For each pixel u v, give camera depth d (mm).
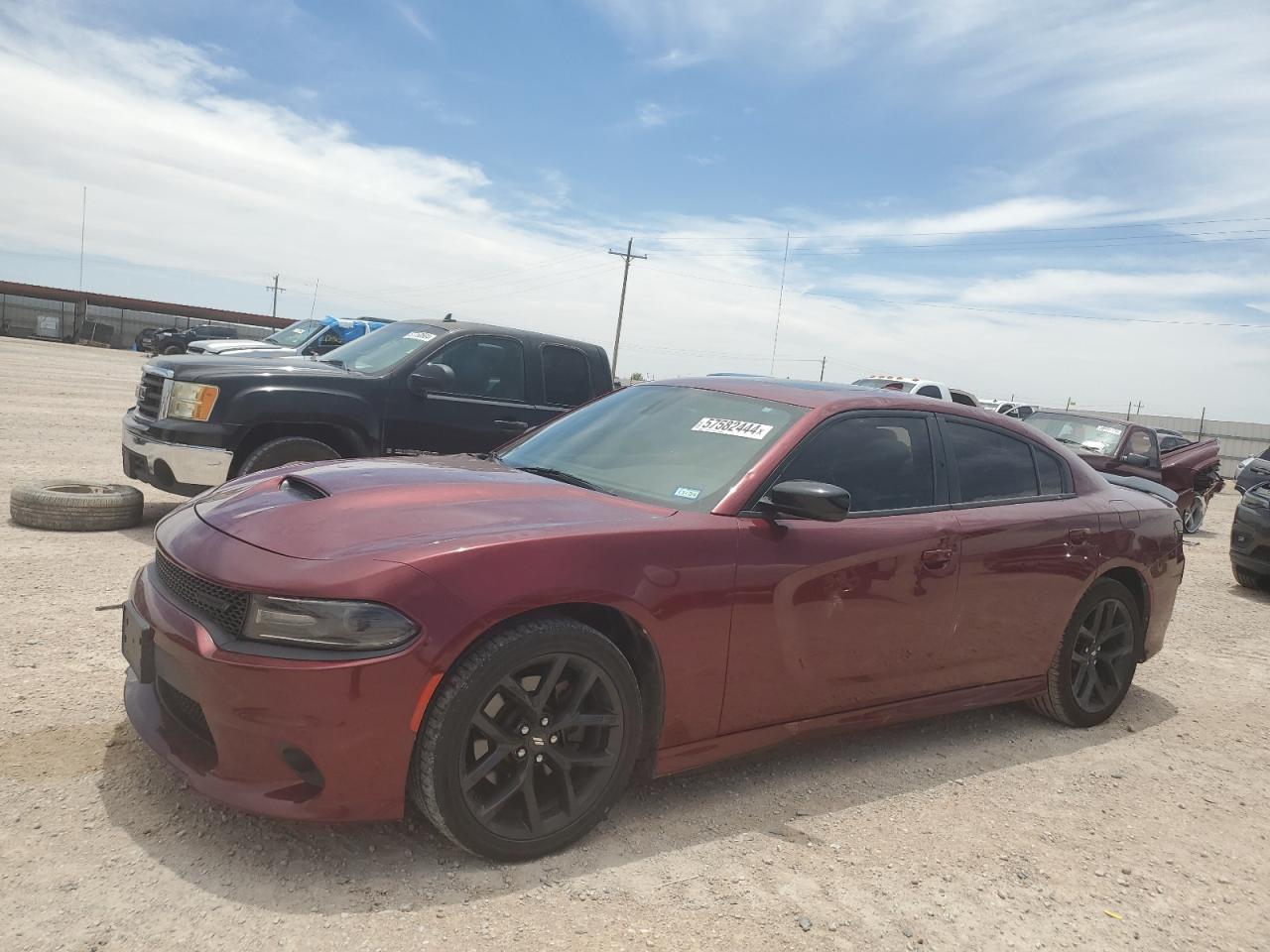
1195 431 40719
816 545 3338
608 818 3117
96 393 18703
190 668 2572
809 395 3836
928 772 3854
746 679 3193
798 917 2645
